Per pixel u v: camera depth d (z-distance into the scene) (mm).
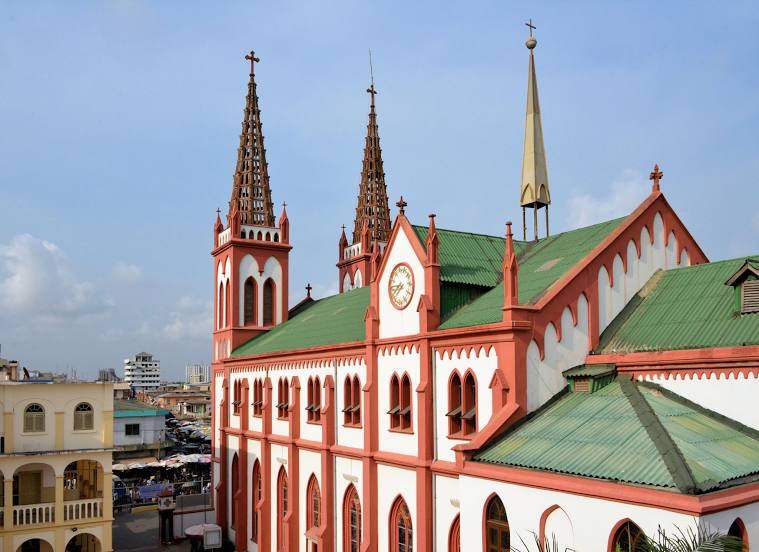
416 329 38000
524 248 43688
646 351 31062
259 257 72000
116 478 92688
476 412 33344
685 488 21109
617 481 22938
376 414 41344
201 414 194875
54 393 50875
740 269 29812
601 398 30141
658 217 37656
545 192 45875
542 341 32125
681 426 26016
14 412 49688
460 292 38562
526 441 28797
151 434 117812
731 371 27516
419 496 36219
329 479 46094
